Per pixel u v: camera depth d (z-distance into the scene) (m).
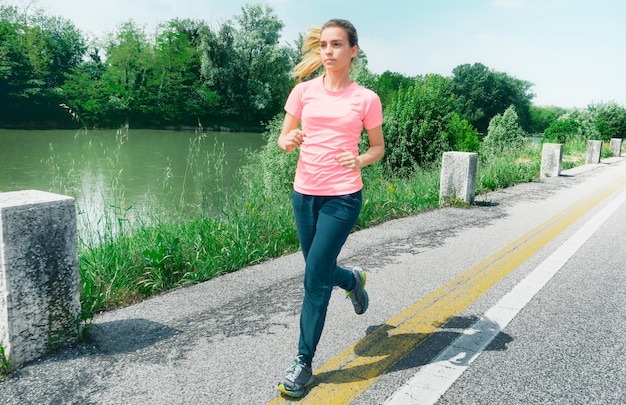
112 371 2.56
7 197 2.66
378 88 14.45
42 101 58.84
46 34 71.44
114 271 4.02
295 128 2.63
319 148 2.43
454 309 3.49
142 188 15.13
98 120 61.81
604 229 6.29
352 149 2.46
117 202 6.32
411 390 2.39
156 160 26.34
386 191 8.19
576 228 6.34
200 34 70.38
